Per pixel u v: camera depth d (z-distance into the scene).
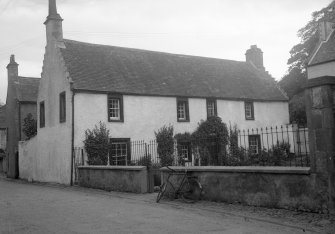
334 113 8.59
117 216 9.87
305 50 41.47
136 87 24.11
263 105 29.98
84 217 9.80
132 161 22.20
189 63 29.84
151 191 14.70
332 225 7.79
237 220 8.92
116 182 16.19
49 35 25.33
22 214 10.53
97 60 24.94
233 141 19.95
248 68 33.62
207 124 25.75
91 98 22.22
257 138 28.75
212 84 28.31
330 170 8.44
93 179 18.17
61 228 8.47
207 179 11.50
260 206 9.91
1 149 40.47
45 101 25.81
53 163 24.09
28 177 29.00
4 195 15.98
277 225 8.20
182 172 12.34
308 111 8.93
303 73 41.69
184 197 12.18
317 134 8.68
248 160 16.02
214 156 16.16
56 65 24.08
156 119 24.38
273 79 33.66
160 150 24.00
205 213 9.96
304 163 11.34
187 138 25.19
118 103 23.33
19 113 32.22
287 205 9.27
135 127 23.45
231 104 28.06
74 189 18.30
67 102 22.17
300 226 7.88
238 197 10.52
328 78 8.53
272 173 9.58
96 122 22.20
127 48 28.00
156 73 26.58
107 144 22.00
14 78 34.22
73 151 21.34
